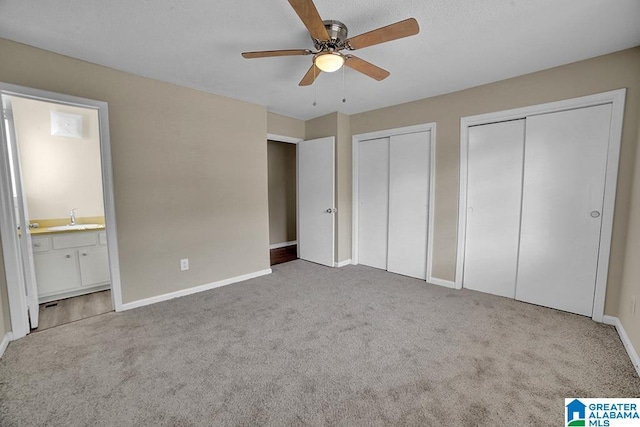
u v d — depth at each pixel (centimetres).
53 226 321
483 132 293
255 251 360
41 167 312
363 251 420
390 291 308
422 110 331
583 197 240
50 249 288
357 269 396
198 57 227
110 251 251
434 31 190
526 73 258
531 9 166
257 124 354
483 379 163
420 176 345
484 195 296
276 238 557
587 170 237
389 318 242
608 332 216
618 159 220
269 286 326
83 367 176
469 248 311
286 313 254
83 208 338
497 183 287
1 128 198
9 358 185
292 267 407
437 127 320
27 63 206
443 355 187
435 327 226
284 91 306
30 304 222
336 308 264
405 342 204
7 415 138
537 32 191
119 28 186
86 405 145
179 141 287
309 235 439
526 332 216
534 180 263
